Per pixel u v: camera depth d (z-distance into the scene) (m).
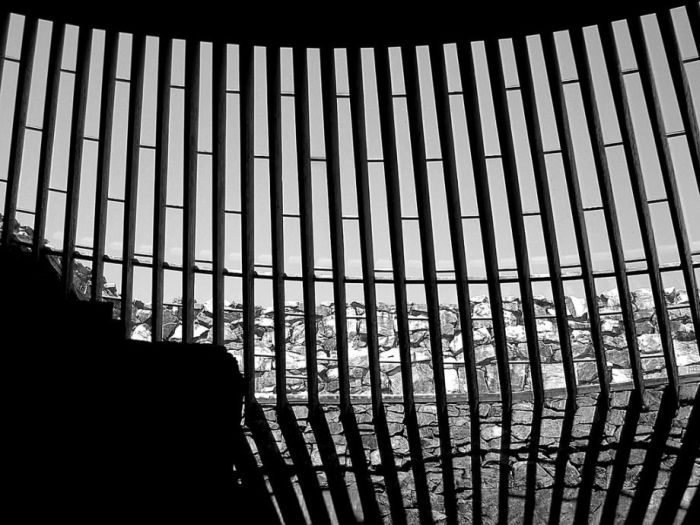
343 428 14.45
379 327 17.14
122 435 8.05
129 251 12.90
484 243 13.20
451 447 14.23
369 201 13.16
